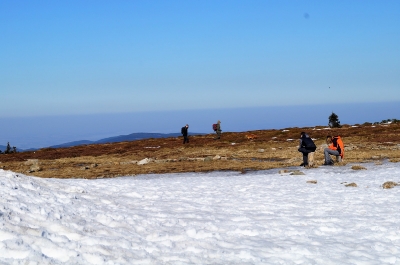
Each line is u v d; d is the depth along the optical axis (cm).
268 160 3469
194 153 4362
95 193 1572
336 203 1535
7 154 5809
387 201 1558
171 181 2286
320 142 5000
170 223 1138
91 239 891
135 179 2583
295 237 1052
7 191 1174
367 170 2555
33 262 721
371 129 6212
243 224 1169
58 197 1284
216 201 1583
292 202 1563
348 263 853
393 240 1039
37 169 3444
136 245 908
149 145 5791
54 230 928
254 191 1859
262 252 909
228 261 837
